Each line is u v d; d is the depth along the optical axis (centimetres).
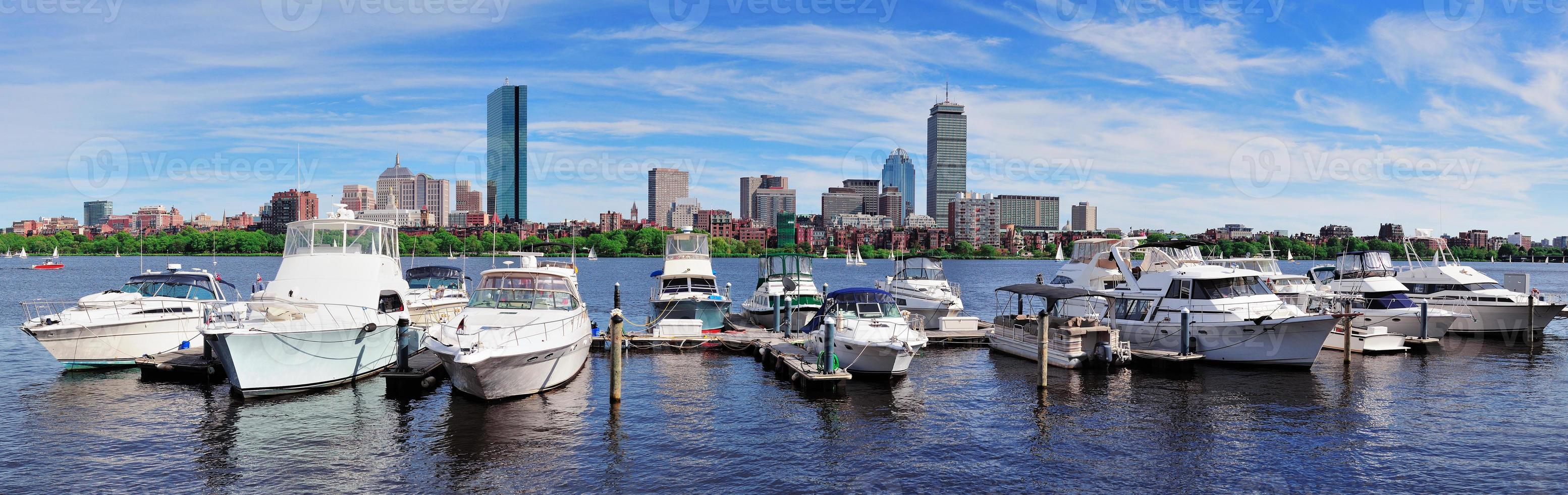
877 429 2133
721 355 3247
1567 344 3569
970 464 1858
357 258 2705
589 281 10025
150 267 14700
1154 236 4566
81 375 2645
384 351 2655
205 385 2506
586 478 1747
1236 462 1866
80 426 2073
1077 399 2470
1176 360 2819
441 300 3675
